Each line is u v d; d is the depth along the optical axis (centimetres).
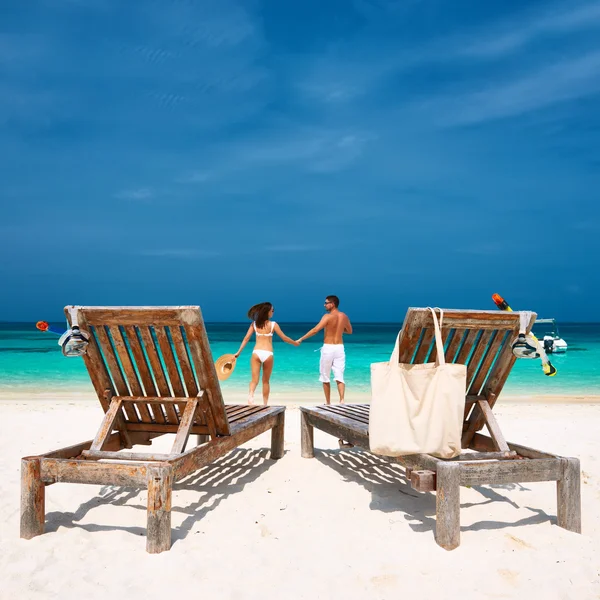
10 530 346
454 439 351
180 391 405
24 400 1011
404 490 441
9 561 300
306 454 550
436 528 330
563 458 354
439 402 347
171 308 359
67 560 303
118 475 321
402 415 350
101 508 389
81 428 695
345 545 329
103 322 383
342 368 860
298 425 747
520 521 370
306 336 861
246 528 359
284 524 366
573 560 305
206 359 376
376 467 513
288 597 266
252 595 268
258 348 831
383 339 4784
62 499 406
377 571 294
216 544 330
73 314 380
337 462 532
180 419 421
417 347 383
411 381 354
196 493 432
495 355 409
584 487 455
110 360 405
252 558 310
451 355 398
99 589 272
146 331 382
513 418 815
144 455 359
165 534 317
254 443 618
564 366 1783
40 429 686
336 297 859
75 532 338
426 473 336
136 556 309
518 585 278
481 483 332
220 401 398
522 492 439
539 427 734
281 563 304
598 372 1595
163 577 285
